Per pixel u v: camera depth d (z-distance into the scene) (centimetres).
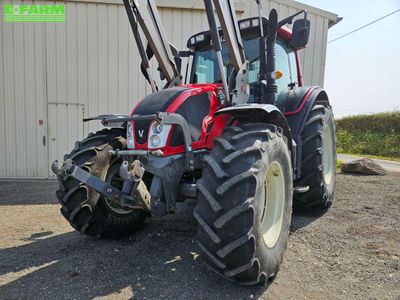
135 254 227
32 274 195
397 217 316
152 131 202
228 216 158
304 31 256
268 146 183
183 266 208
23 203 398
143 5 246
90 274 195
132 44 593
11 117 590
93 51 588
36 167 599
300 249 236
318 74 642
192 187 204
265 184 206
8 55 582
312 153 302
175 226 294
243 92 250
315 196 313
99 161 236
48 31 580
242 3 592
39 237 267
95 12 583
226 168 171
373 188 468
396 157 1297
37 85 587
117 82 596
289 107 315
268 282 187
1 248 239
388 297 169
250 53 296
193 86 241
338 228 283
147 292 175
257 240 165
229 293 174
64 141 598
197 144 216
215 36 218
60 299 167
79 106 594
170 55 278
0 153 595
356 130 1805
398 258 218
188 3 586
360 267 205
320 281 188
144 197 180
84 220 238
